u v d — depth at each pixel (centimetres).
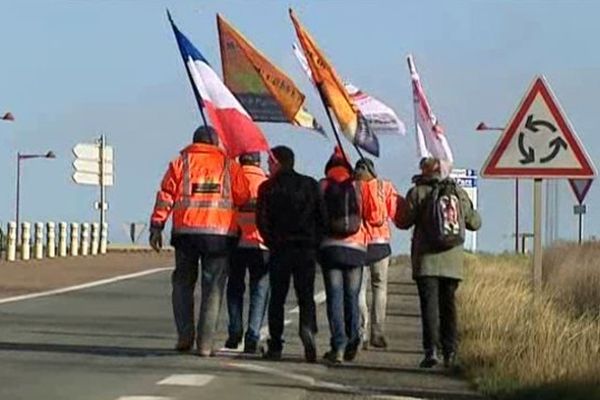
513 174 1734
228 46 2038
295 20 1803
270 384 1515
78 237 5462
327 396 1435
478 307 2108
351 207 1725
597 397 1342
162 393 1422
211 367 1648
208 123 1762
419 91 1973
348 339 1745
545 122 1733
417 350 1925
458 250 1688
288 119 2005
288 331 2203
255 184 1812
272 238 1722
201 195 1733
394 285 3594
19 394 1396
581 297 2595
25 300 2716
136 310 2528
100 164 5753
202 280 1758
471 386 1539
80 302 2702
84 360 1697
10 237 4800
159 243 1736
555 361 1526
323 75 1806
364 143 1834
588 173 1725
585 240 3706
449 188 1689
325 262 1731
